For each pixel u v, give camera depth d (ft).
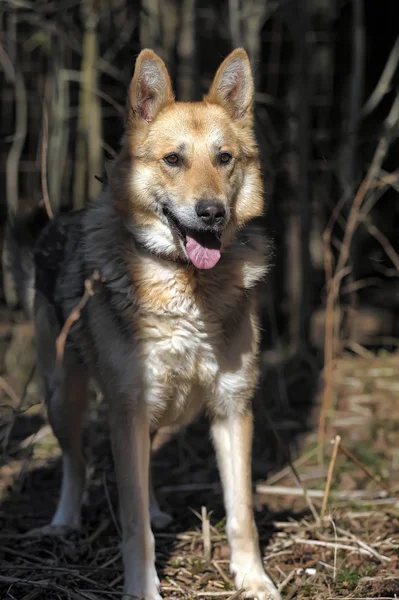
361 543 18.04
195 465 24.06
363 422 26.89
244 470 16.58
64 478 19.74
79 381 19.30
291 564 17.56
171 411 17.25
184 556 17.90
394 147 39.78
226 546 18.29
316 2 36.35
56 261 19.99
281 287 38.40
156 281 16.11
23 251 24.14
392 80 41.04
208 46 35.58
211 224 15.87
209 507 20.83
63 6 29.81
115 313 16.34
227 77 17.47
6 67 29.63
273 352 35.01
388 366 32.09
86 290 16.16
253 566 16.14
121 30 32.81
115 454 16.30
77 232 19.34
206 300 16.29
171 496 21.75
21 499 21.49
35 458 24.00
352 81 32.37
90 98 31.35
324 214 38.32
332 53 38.75
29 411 27.63
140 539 15.83
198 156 16.31
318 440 24.76
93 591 16.14
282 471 23.15
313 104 36.40
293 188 34.40
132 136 16.76
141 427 16.38
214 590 16.43
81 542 18.53
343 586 16.39
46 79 33.45
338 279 23.93
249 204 17.24
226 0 35.19
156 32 31.53
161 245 16.26
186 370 16.51
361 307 41.73
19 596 15.99
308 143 32.01
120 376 16.21
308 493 21.25
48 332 20.39
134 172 16.55
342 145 34.32
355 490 21.67
